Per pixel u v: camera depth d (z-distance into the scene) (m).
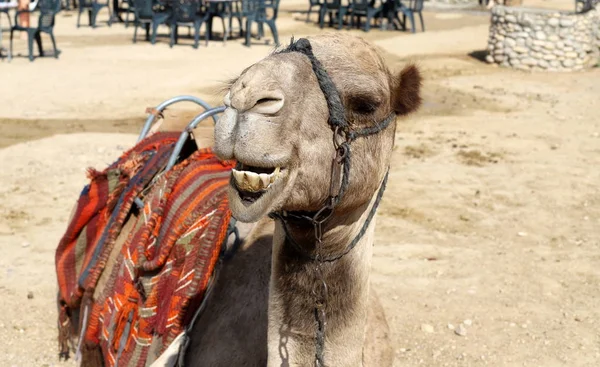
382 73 2.65
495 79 17.81
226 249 3.35
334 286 2.67
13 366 5.89
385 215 9.07
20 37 21.69
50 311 6.77
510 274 7.66
